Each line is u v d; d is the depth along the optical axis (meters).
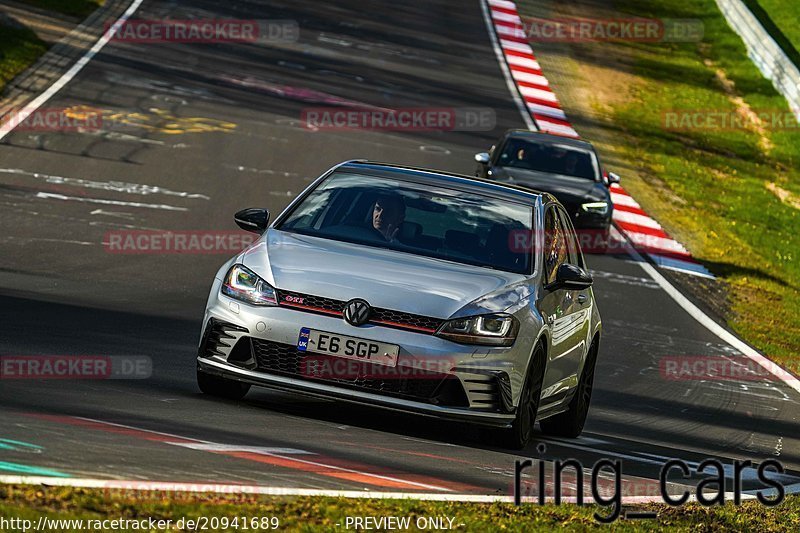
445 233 29.97
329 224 30.12
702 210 97.94
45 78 97.38
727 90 146.75
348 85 114.81
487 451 27.78
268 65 116.56
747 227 95.25
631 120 125.75
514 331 27.39
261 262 28.14
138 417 25.31
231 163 81.44
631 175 104.31
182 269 54.25
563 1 174.75
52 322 38.62
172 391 29.42
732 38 167.00
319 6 149.62
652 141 119.31
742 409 44.38
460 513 20.75
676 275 73.44
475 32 151.12
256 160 83.44
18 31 110.12
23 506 17.03
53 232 57.94
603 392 43.28
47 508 17.16
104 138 82.25
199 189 73.25
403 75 123.19
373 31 141.38
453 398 26.88
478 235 30.09
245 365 27.34
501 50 144.00
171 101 96.75
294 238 29.42
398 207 30.58
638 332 57.06
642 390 44.84
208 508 18.39
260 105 100.88
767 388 49.75
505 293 28.08
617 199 94.31
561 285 29.97
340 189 31.30
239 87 105.94
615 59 150.38
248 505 18.97
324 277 27.45
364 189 31.20
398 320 26.89
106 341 36.56
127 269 52.59
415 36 142.75
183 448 22.72
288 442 24.88
